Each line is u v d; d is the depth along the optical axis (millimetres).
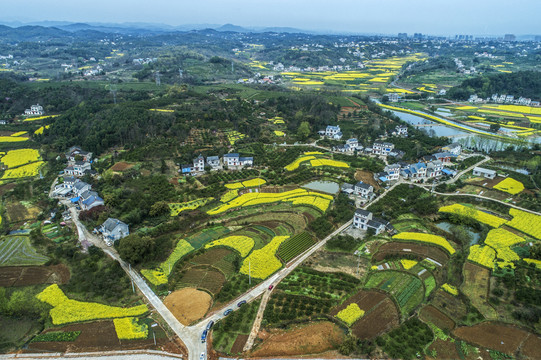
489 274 109875
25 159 199000
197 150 199625
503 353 82688
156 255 118562
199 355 82938
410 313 95188
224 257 119625
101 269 111562
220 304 98688
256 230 136625
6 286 105562
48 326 92000
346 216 143250
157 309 97438
